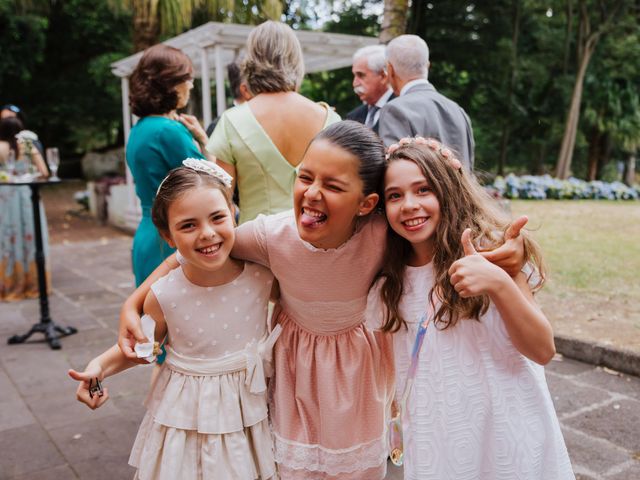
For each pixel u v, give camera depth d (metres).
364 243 1.60
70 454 2.52
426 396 1.50
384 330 1.62
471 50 17.25
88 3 16.78
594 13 18.58
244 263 1.70
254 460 1.69
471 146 2.86
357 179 1.42
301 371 1.73
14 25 15.28
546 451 1.46
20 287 5.23
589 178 20.41
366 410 1.77
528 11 18.48
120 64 8.35
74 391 3.21
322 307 1.68
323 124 2.20
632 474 2.25
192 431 1.62
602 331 3.72
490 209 1.56
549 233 8.22
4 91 17.86
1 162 4.95
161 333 1.69
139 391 3.19
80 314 4.76
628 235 8.02
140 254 2.45
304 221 1.45
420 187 1.45
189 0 7.91
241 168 2.17
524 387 1.47
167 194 1.51
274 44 2.15
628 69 18.64
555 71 19.42
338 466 1.73
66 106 18.19
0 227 5.11
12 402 3.07
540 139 20.16
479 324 1.47
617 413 2.76
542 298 4.62
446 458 1.48
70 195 15.72
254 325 1.70
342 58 6.69
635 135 19.06
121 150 17.50
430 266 1.54
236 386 1.65
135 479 1.70
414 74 2.78
